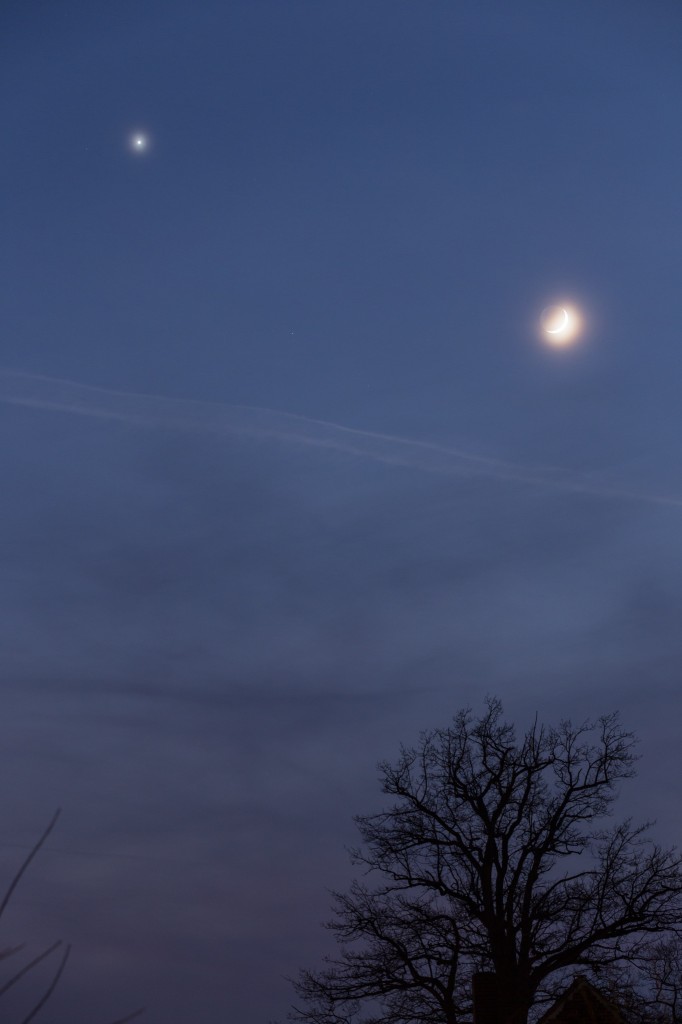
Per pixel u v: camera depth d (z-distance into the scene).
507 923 27.83
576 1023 20.30
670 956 24.33
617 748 30.64
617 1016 20.17
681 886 26.91
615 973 25.70
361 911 28.70
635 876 27.69
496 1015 24.48
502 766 30.20
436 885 28.92
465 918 28.44
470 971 27.47
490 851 28.91
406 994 27.38
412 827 29.98
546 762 30.41
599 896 27.31
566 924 27.34
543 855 29.23
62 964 2.96
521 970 26.83
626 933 26.69
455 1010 26.59
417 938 27.89
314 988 27.91
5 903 3.06
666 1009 19.08
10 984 2.89
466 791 29.95
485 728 31.20
